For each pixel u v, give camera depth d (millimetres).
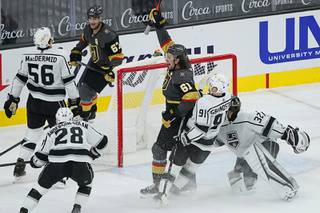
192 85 21047
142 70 25344
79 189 20406
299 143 21578
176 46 21094
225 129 21688
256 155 21578
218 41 32812
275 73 34094
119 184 23484
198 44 32406
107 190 22953
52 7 29875
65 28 30234
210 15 32656
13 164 24812
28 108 23297
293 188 21781
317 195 22375
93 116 26844
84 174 20141
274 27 33812
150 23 23500
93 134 20188
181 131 21516
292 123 29344
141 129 26547
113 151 25125
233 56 26297
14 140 28000
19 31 29406
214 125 20938
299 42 34375
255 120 21438
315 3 34500
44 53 22719
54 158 19938
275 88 34094
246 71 33469
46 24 29875
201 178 23891
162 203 21469
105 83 26328
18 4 29266
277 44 33969
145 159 25719
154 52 28781
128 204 21891
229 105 20859
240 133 21531
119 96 24734
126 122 26109
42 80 22812
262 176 21672
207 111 20578
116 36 25562
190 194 22375
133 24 31250
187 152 21656
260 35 33562
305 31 34375
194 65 26188
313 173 24203
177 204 21828
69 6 30141
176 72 21156
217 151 26422
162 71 26281
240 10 33219
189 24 32094
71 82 22859
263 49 33688
